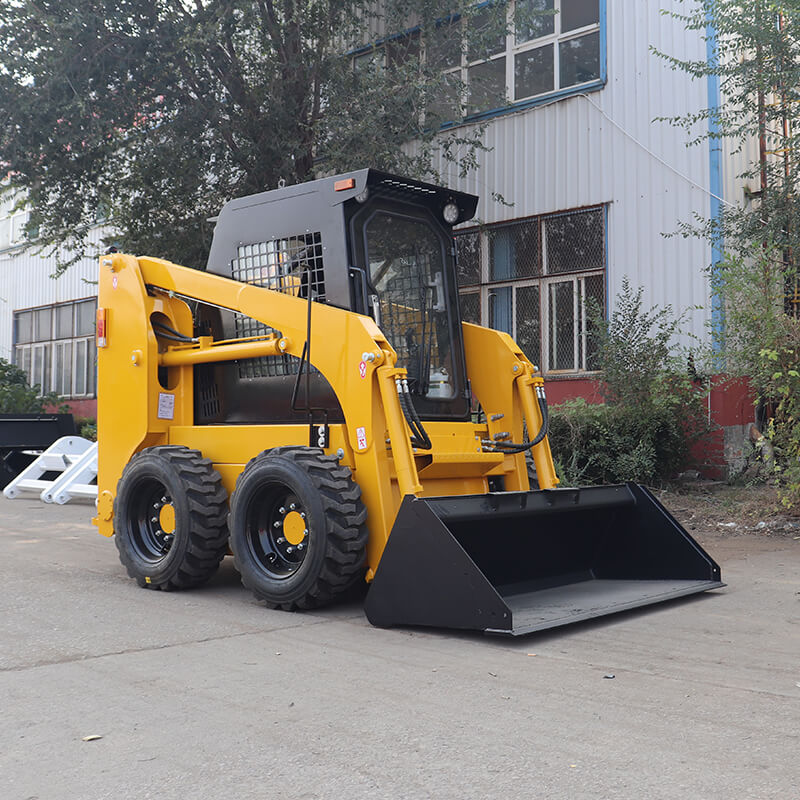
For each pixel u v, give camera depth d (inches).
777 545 307.7
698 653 175.8
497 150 527.2
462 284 541.0
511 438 253.1
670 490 410.6
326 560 204.5
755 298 336.2
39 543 329.7
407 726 134.3
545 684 155.4
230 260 250.1
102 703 146.2
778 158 451.5
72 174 500.4
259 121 487.5
